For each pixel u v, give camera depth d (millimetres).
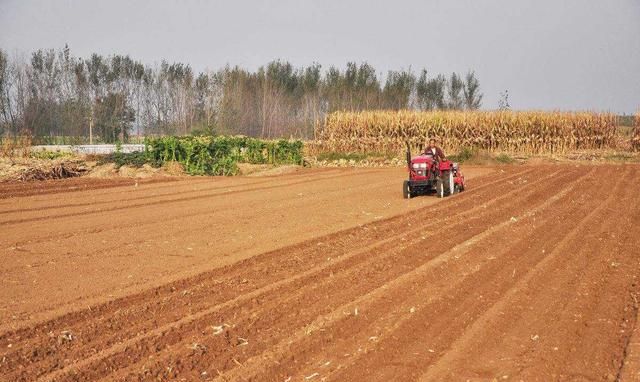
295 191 25062
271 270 12102
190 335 8781
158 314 9570
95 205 20641
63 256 13117
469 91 81438
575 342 8516
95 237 15125
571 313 9656
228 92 63469
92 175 31188
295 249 13852
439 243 14500
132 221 17422
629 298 10344
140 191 24719
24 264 12430
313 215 18453
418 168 22203
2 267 12180
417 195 23594
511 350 8250
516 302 10172
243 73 73250
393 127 47906
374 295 10430
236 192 24641
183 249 13727
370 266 12328
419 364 7863
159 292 10633
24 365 7758
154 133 63812
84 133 58281
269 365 7832
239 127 66250
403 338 8672
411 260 12875
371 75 79562
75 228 16312
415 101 81312
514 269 12219
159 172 32250
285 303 10055
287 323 9266
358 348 8367
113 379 7414
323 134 49812
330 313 9641
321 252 13602
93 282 11102
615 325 9125
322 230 15828
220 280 11375
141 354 8125
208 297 10398
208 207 20234
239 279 11461
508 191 24406
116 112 59250
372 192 24688
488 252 13586
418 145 47344
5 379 7344
